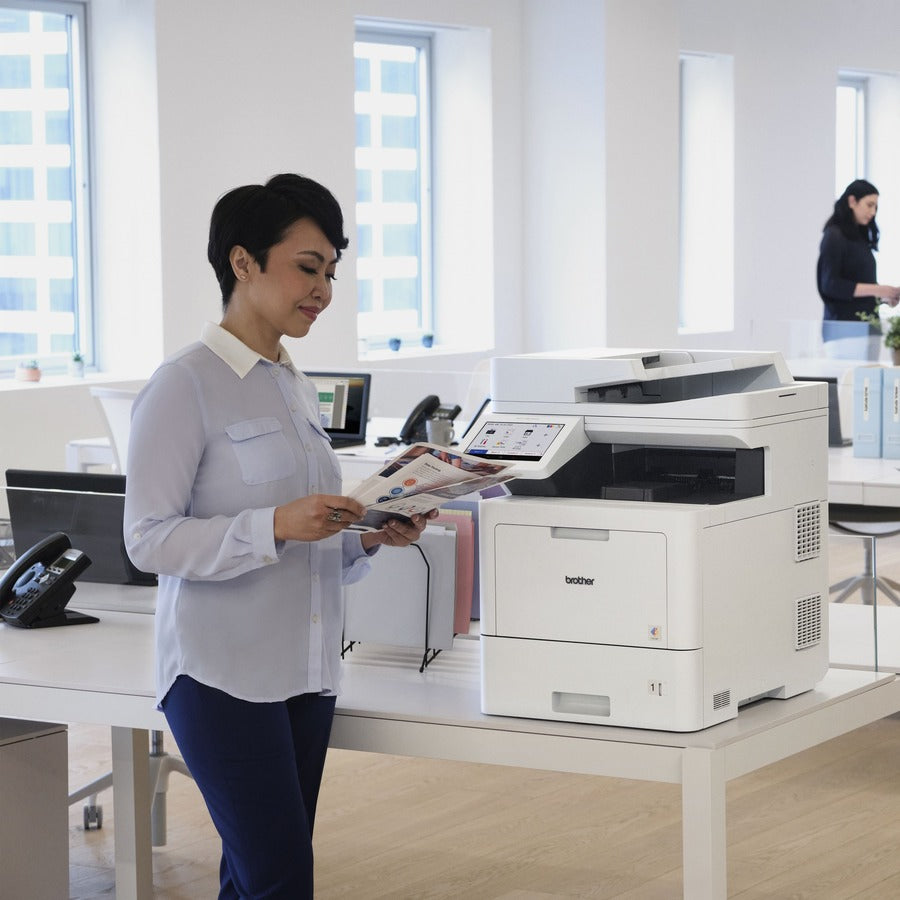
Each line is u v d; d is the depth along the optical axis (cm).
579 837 361
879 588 481
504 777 409
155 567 220
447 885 332
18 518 329
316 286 228
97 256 789
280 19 810
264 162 809
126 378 761
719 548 240
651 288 962
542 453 245
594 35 920
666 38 954
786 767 416
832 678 280
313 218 226
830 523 484
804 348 626
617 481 265
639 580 238
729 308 1084
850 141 1200
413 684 274
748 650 250
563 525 243
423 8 890
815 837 360
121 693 262
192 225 778
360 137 923
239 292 230
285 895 229
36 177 769
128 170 771
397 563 287
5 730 297
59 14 765
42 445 716
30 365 736
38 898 301
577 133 934
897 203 1200
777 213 1109
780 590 258
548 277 961
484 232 952
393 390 634
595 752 241
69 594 314
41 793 300
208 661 224
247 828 227
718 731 240
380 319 948
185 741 227
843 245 734
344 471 556
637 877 335
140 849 305
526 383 258
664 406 248
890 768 414
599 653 242
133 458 222
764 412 248
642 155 947
